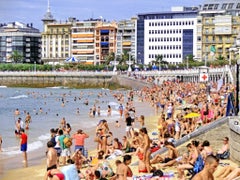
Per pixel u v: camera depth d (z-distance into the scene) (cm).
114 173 2662
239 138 2542
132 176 2325
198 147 2520
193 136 3105
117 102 10988
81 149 3400
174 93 9788
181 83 13825
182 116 4444
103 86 17088
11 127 6191
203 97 7156
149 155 2612
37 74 18162
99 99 11981
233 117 2909
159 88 11994
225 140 2802
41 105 10456
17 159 3884
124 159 2283
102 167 2636
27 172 3331
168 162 2691
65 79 17775
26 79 18288
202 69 4612
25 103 11056
